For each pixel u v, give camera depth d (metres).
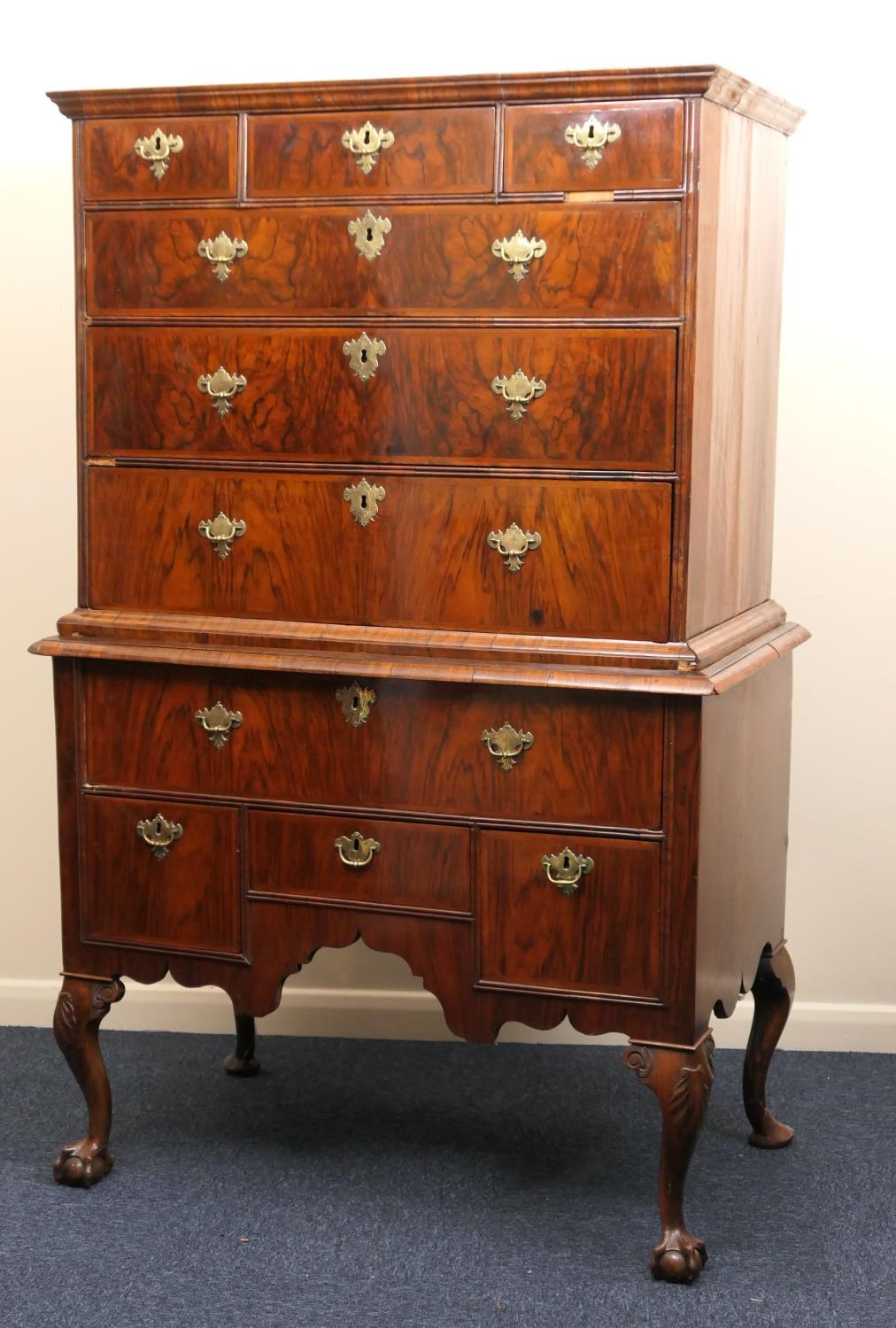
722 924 2.61
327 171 2.51
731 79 2.39
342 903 2.66
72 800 2.79
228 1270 2.57
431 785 2.58
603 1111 3.15
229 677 2.66
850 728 3.34
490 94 2.41
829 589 3.29
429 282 2.49
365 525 2.57
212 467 2.64
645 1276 2.55
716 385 2.51
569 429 2.45
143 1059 3.41
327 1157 2.96
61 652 2.71
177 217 2.60
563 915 2.55
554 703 2.50
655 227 2.37
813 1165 2.92
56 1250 2.63
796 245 3.20
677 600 2.43
